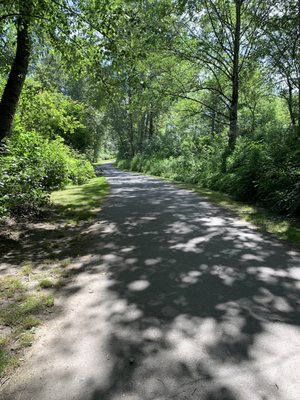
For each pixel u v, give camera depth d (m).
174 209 9.47
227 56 19.50
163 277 4.44
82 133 29.22
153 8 15.27
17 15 8.55
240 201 11.01
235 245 5.80
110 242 6.16
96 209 9.65
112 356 2.78
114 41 8.49
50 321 3.37
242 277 4.39
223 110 29.25
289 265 4.82
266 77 20.38
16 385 2.46
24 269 4.77
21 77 10.05
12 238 6.43
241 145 16.28
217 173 16.14
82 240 6.36
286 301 3.71
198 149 24.86
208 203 10.61
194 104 21.77
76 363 2.70
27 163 8.52
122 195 12.85
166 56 18.39
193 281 4.28
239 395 2.32
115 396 2.34
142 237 6.44
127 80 9.41
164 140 36.12
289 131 13.56
